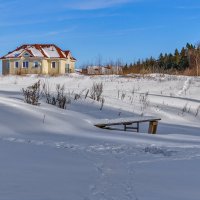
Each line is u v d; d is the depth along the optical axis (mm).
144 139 13094
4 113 15008
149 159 9375
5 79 40312
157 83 34312
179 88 32656
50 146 10562
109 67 52000
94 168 8008
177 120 21953
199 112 24359
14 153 9234
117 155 9758
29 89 24406
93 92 26672
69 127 14641
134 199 5824
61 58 58188
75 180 6891
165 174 7742
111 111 21000
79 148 10523
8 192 5984
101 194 6012
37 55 56906
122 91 29766
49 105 19141
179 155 10008
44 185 6473
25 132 12992
